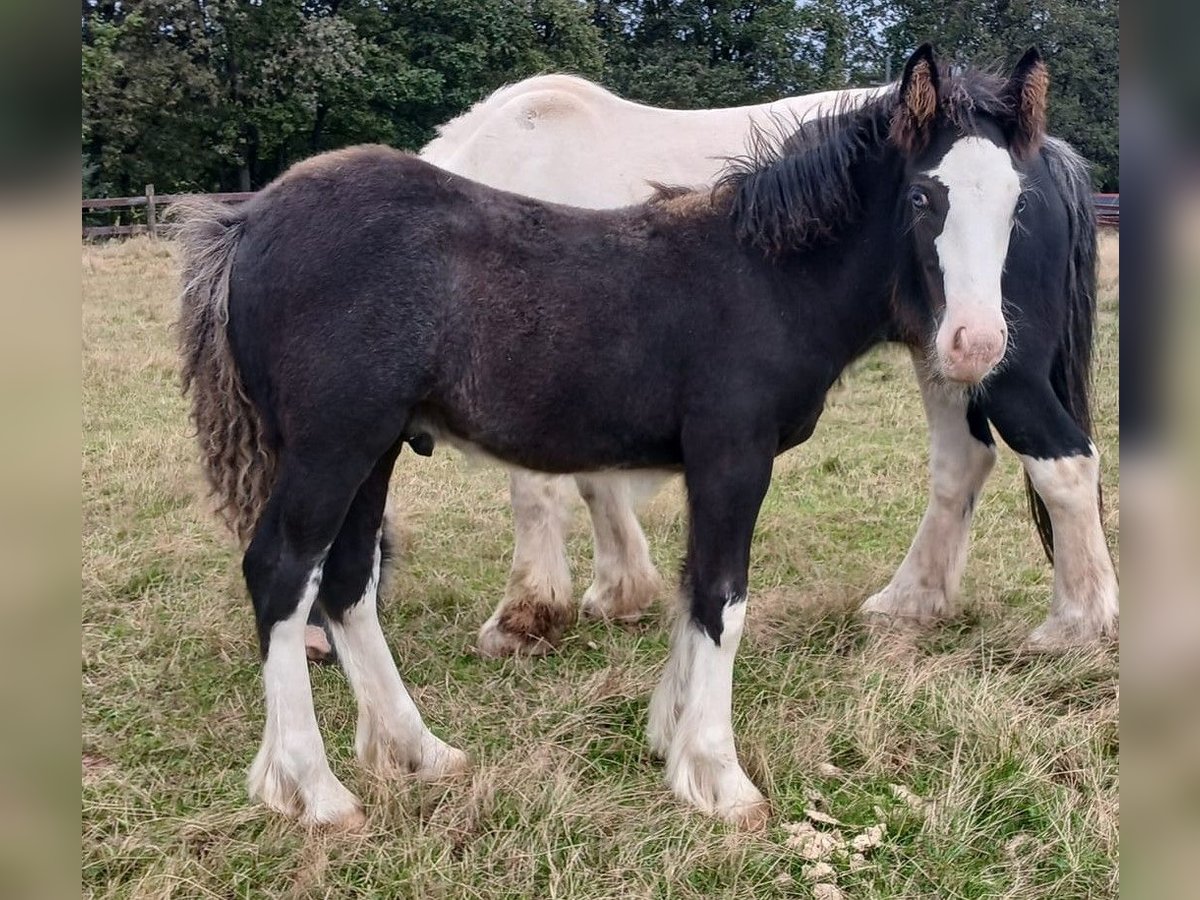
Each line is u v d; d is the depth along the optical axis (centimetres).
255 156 2095
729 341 253
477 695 319
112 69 1794
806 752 275
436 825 245
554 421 254
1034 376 330
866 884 229
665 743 277
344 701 312
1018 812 254
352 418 238
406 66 2048
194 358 257
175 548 425
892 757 278
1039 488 338
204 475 267
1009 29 2578
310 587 247
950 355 239
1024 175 280
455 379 246
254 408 256
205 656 339
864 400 710
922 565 379
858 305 270
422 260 241
